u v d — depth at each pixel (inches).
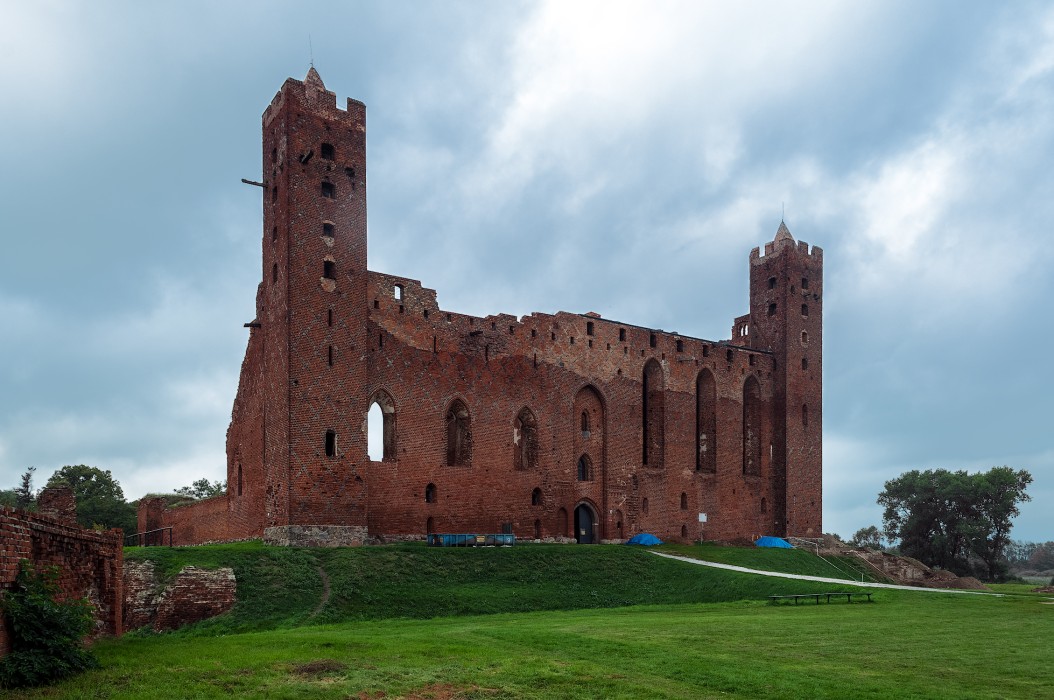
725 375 3122.5
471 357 2495.1
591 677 813.2
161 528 2903.5
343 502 2113.7
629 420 2842.0
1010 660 931.3
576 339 2751.0
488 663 874.8
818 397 3321.9
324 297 2167.8
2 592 709.3
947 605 1573.6
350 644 995.9
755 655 961.5
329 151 2253.9
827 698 741.3
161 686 715.4
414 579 1800.0
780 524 3159.5
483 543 2239.2
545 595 1819.6
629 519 2780.5
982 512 4067.4
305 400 2090.3
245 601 1572.3
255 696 702.5
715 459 3043.8
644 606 1723.7
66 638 749.3
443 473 2381.9
